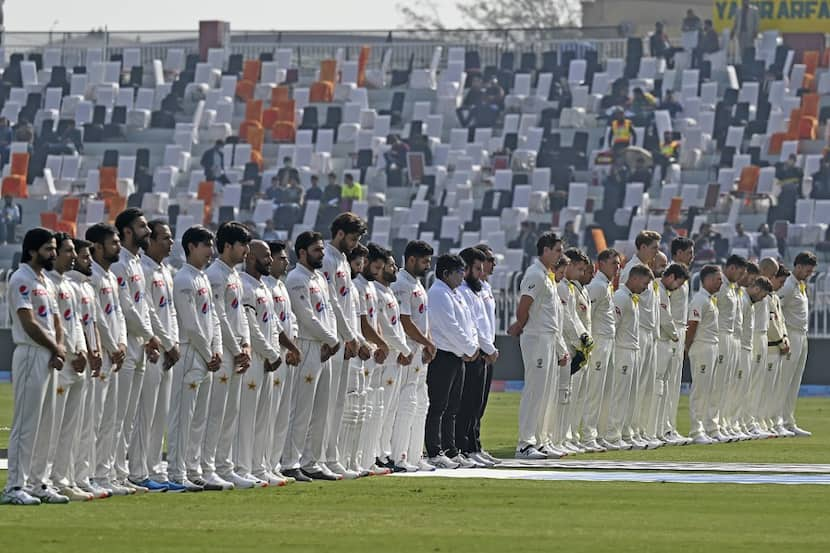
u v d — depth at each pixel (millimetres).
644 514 51531
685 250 89938
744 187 178750
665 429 89938
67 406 55625
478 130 198500
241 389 61406
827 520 50031
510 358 136375
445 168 192375
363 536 45469
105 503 54312
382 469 68062
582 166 189250
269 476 62500
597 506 53938
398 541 44438
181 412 59844
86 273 56250
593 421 83438
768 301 96750
